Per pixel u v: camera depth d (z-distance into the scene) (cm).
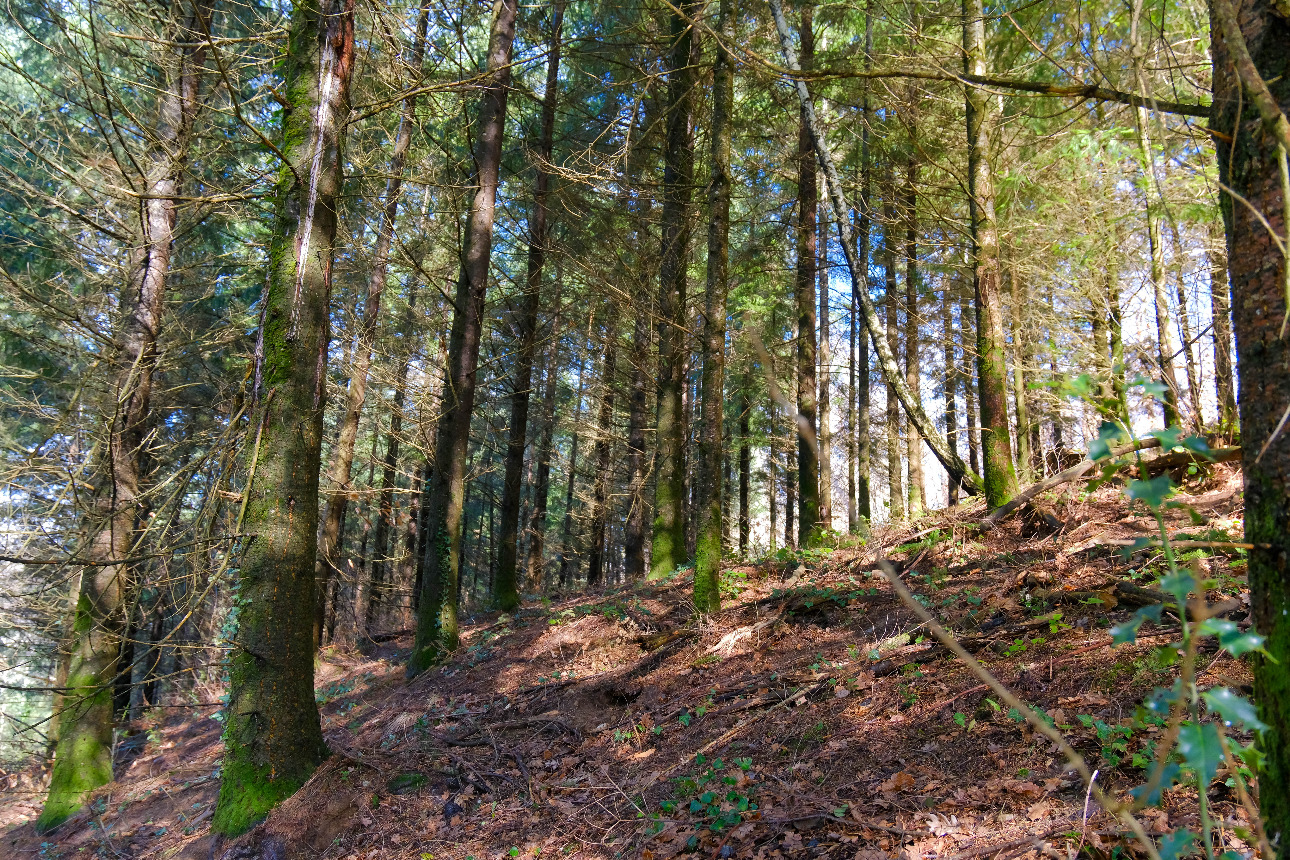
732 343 1588
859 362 1847
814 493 1196
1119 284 835
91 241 1047
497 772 618
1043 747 379
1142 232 757
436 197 1160
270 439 610
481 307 1008
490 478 2567
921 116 927
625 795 516
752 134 1277
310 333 629
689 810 461
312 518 624
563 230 1305
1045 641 482
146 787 879
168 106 950
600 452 1886
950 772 396
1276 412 164
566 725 669
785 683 582
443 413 998
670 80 1126
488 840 522
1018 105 702
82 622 917
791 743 495
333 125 648
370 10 673
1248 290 174
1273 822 163
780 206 1412
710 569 778
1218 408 668
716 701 606
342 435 1273
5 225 1160
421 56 923
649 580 1092
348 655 1311
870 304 786
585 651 854
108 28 809
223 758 587
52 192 998
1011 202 812
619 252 1260
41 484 921
